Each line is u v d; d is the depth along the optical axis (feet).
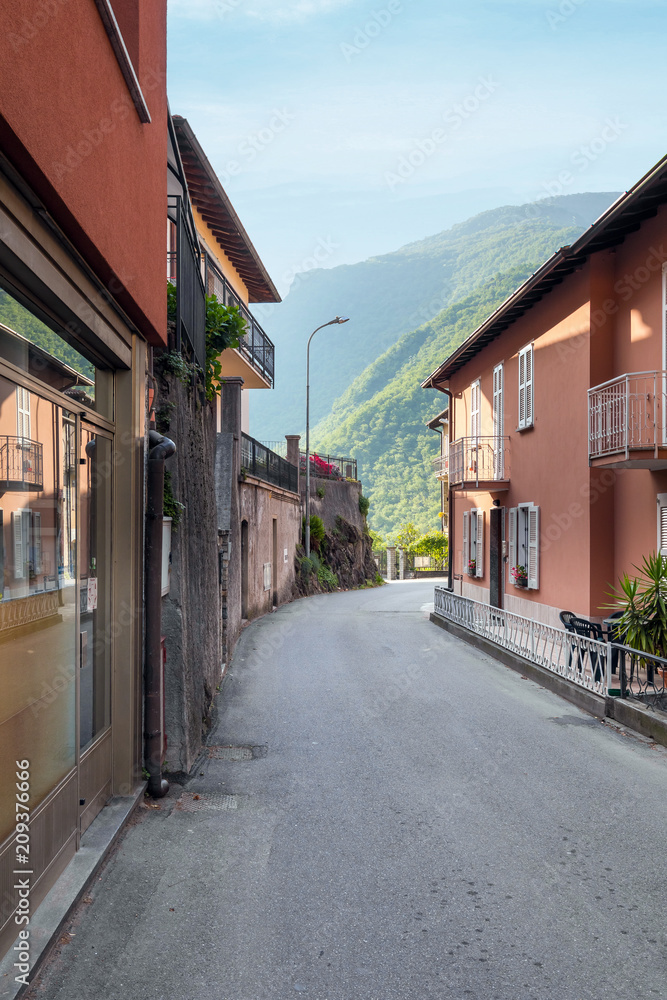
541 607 52.80
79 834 15.47
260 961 12.12
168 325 25.23
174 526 22.27
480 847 17.03
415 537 195.62
